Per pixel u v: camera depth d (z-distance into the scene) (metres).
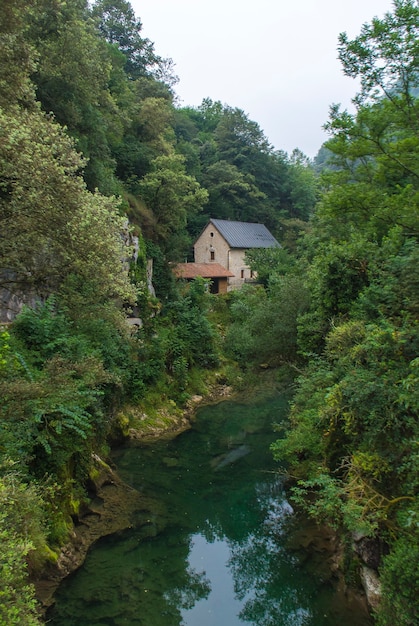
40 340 10.32
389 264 9.38
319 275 13.80
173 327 24.05
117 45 33.44
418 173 9.88
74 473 10.03
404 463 6.47
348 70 9.33
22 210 9.48
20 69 10.91
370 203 10.70
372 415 6.86
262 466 14.41
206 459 14.93
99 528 9.75
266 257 37.78
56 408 8.32
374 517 6.48
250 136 51.25
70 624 6.95
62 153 10.20
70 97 16.33
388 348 7.40
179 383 21.27
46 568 7.66
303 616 7.53
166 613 7.55
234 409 21.05
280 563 9.08
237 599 8.16
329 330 12.49
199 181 43.12
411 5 8.41
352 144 10.16
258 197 48.94
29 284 11.16
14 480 6.27
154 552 9.28
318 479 7.69
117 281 11.71
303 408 12.09
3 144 8.82
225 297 33.31
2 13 10.23
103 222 10.63
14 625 4.01
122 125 26.23
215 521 10.90
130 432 16.31
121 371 15.30
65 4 15.38
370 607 6.83
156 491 12.20
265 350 19.42
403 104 9.41
